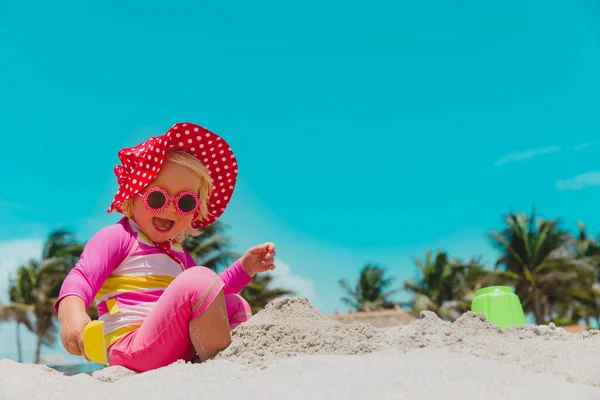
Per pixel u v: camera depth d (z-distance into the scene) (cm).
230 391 110
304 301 168
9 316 1556
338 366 121
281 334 147
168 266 165
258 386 112
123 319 154
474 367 117
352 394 107
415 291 1830
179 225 168
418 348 135
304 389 110
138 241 164
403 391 108
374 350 136
